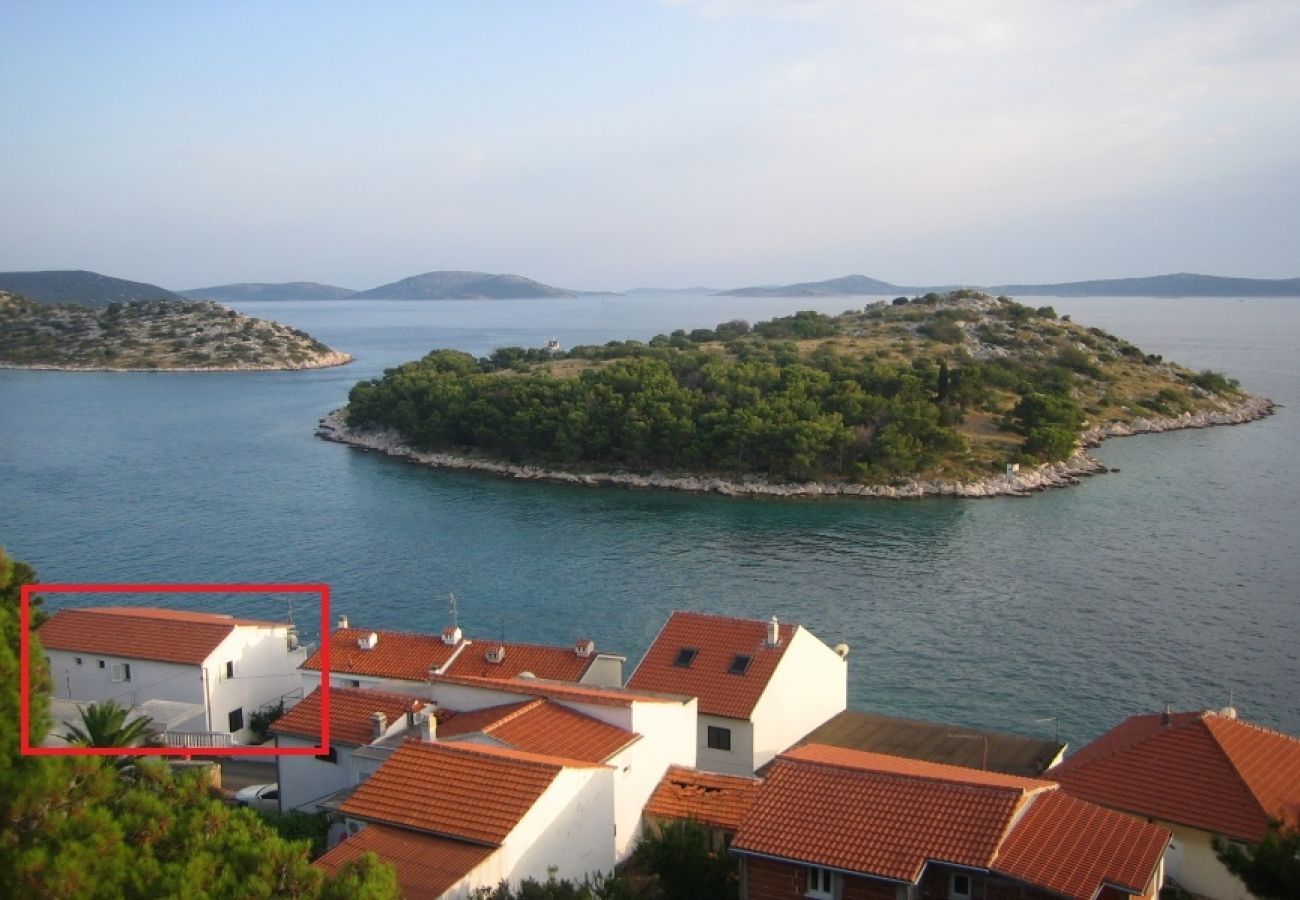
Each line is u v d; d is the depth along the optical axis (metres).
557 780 35.44
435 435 188.50
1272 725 72.88
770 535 130.75
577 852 36.75
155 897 20.36
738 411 168.00
